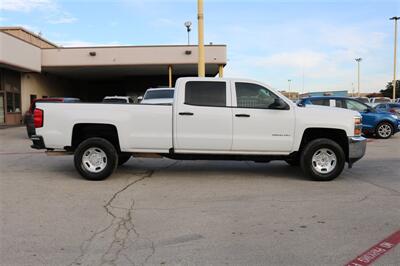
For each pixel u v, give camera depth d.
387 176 8.52
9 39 24.06
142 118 7.90
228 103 7.92
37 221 5.42
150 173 8.83
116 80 44.38
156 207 6.10
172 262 4.11
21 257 4.25
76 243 4.63
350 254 4.31
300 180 8.09
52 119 8.02
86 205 6.22
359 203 6.30
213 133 7.88
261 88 7.99
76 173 8.88
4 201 6.46
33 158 11.36
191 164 10.02
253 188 7.37
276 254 4.31
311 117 7.89
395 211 5.86
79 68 31.27
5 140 17.03
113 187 7.45
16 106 28.55
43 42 32.81
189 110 7.84
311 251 4.39
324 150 7.95
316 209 5.98
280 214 5.73
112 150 7.99
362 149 7.97
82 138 8.34
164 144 7.93
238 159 8.12
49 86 35.00
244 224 5.29
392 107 20.84
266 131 7.89
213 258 4.21
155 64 29.50
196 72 36.06
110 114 7.93
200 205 6.21
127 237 4.82
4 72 26.62
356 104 17.25
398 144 14.81
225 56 28.80
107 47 29.17
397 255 4.28
